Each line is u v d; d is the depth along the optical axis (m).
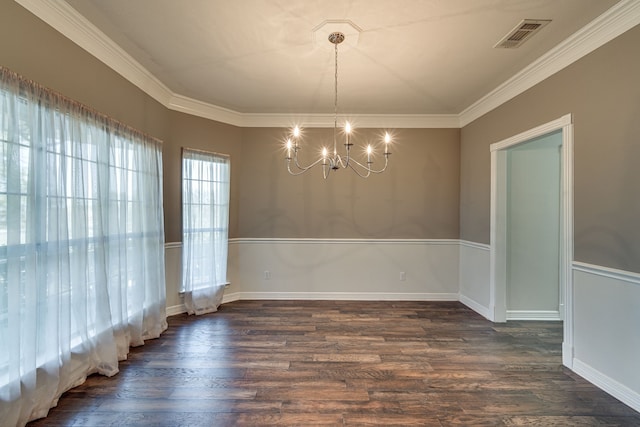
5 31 1.84
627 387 2.15
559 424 1.96
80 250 2.29
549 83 2.88
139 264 3.04
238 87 3.62
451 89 3.62
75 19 2.28
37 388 1.96
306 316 3.93
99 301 2.48
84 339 2.35
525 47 2.70
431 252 4.68
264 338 3.25
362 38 2.59
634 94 2.12
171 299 3.92
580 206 2.53
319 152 4.69
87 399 2.17
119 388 2.31
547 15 2.26
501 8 2.19
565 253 2.67
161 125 3.69
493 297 3.79
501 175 3.75
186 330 3.46
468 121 4.40
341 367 2.65
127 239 2.97
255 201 4.67
